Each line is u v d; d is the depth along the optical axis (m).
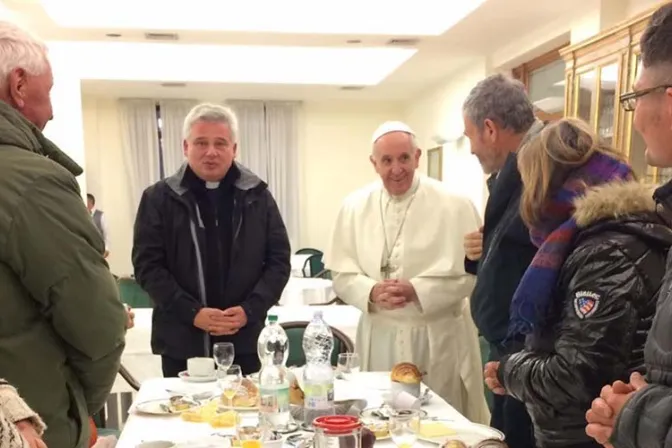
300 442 1.50
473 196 5.90
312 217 8.13
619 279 1.05
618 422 0.89
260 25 4.39
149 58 5.50
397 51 5.25
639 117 1.00
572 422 1.13
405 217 2.48
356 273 2.53
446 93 6.52
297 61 5.70
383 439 1.57
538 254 1.22
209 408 1.76
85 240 1.25
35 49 1.34
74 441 1.32
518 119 1.78
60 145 5.48
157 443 1.47
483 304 1.70
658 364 0.85
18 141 1.24
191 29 4.46
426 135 7.30
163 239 2.29
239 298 2.30
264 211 2.38
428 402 1.88
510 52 4.97
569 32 4.16
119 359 1.37
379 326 2.45
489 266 1.68
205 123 2.28
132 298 4.20
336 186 8.15
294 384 1.78
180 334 2.25
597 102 3.13
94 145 7.51
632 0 3.63
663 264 1.06
